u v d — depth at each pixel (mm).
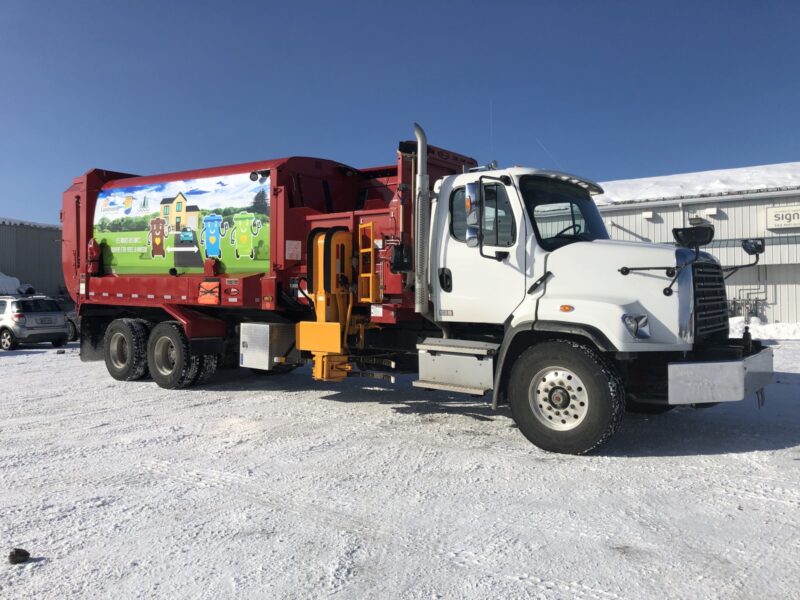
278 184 8867
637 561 3689
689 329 6000
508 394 6383
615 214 22906
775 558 3701
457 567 3646
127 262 10898
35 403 8922
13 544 4047
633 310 5961
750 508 4512
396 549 3900
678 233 6418
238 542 4031
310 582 3482
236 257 9328
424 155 7129
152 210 10461
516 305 6672
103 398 9281
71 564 3752
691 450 6109
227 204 9430
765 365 6363
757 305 21047
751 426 7109
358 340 8227
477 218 6512
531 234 6605
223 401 8938
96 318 11812
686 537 4020
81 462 5887
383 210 7648
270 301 8773
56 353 17188
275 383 10578
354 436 6777
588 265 6293
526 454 6020
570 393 5984
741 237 21047
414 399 9008
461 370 6949
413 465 5668
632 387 6500
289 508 4629
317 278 8078
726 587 3369
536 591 3354
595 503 4660
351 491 4984
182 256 10016
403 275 7379
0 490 5105
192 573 3613
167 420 7688
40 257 34812
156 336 10180
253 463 5777
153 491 5043
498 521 4332
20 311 18859
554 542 3971
